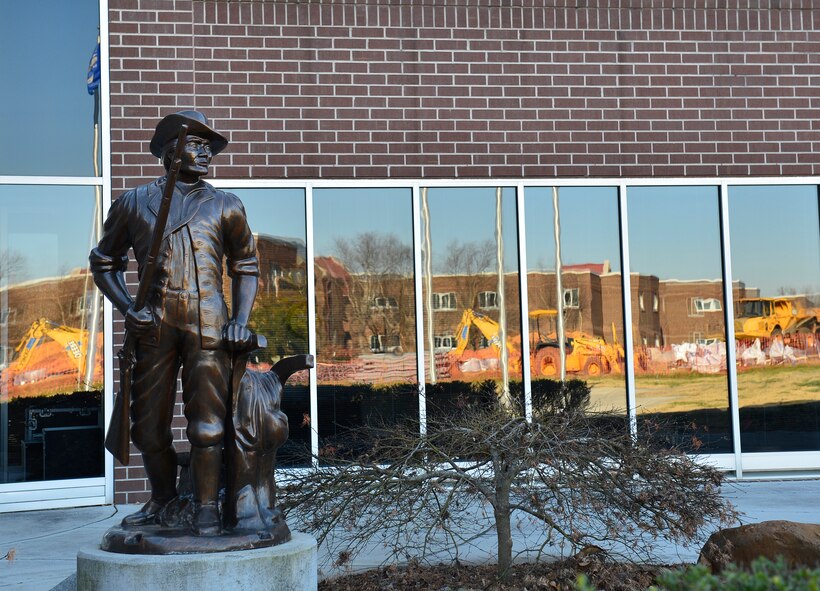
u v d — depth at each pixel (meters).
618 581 6.35
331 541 7.62
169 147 5.64
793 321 11.07
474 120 10.70
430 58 10.66
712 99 11.02
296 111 10.48
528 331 10.64
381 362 10.45
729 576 3.07
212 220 5.60
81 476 10.11
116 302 5.64
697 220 11.02
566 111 10.82
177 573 5.06
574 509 6.20
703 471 6.78
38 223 10.27
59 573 7.12
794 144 11.13
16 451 10.04
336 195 10.54
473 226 10.67
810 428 10.98
